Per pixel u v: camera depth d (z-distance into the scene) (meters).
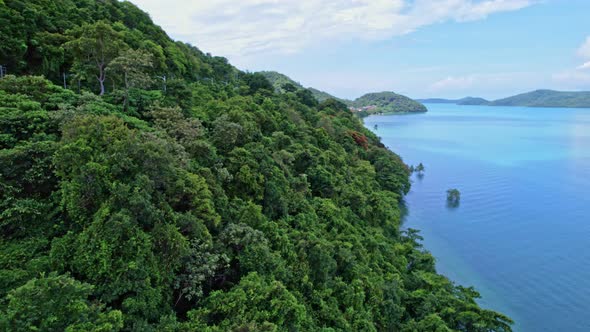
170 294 16.53
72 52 32.69
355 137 80.44
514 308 37.62
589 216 65.25
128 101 30.45
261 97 71.94
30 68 34.16
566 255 49.88
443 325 25.42
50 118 21.05
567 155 126.44
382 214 48.44
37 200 17.27
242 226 22.36
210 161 28.06
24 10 34.56
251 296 18.22
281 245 25.02
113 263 14.38
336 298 26.09
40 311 11.07
